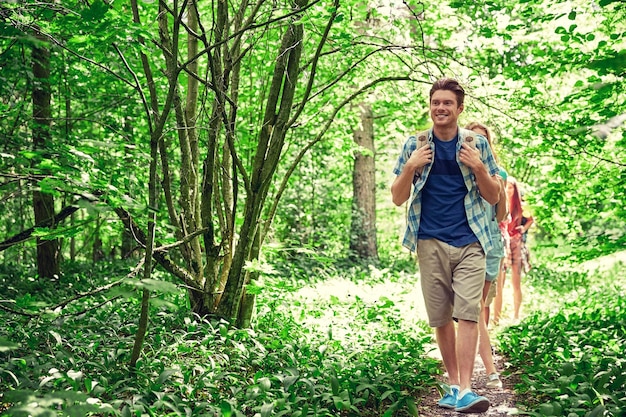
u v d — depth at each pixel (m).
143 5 7.50
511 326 7.15
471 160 4.38
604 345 5.96
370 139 17.25
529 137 7.05
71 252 15.02
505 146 7.32
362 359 5.60
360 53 7.98
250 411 4.27
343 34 6.05
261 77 8.53
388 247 22.39
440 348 4.70
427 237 4.55
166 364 5.01
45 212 10.34
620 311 7.73
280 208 16.77
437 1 8.73
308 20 5.81
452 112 4.44
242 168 6.04
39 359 4.82
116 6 4.87
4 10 4.45
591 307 8.58
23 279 11.02
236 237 6.97
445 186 4.51
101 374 4.70
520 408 4.55
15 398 2.79
